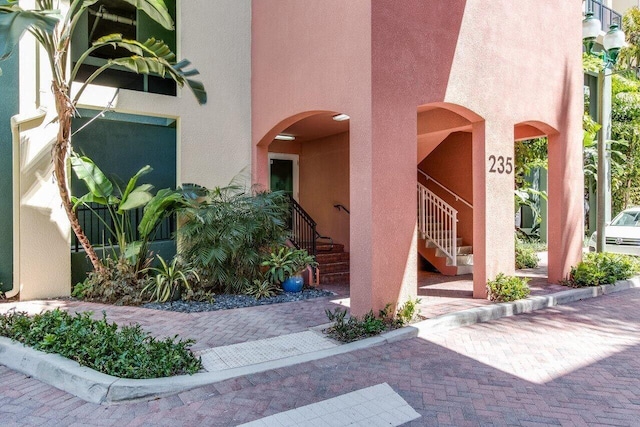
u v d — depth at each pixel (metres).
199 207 7.36
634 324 6.18
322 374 4.29
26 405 3.63
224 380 4.05
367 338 5.23
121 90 7.55
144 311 6.38
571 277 8.52
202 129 8.39
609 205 16.70
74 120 7.39
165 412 3.52
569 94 8.73
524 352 5.02
